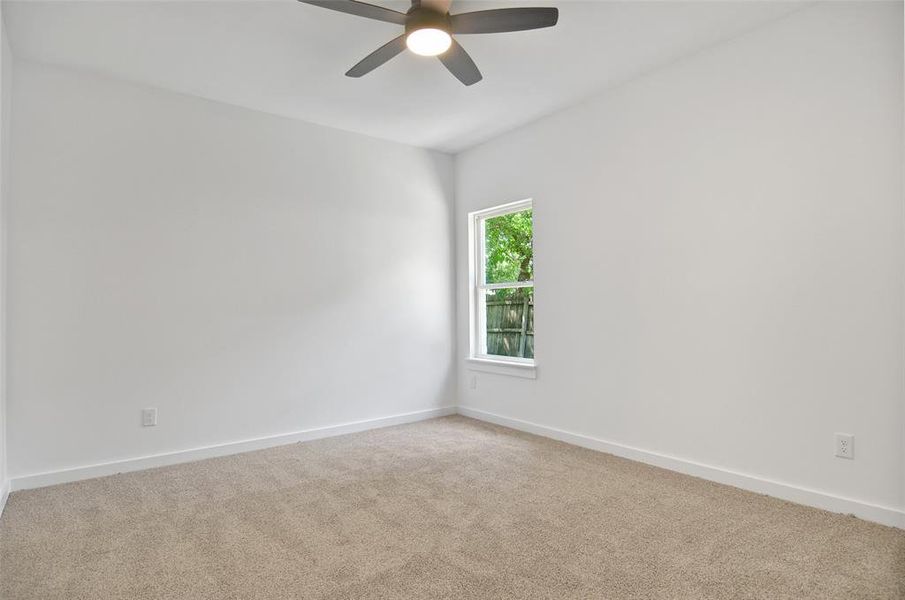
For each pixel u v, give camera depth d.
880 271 2.34
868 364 2.37
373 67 2.60
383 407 4.38
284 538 2.25
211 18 2.59
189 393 3.46
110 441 3.18
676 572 1.94
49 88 3.04
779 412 2.67
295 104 3.68
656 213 3.23
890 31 2.31
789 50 2.63
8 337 2.87
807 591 1.80
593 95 3.60
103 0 2.41
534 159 4.08
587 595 1.79
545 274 3.99
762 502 2.60
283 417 3.84
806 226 2.57
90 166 3.15
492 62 3.09
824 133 2.51
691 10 2.57
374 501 2.68
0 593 1.83
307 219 4.00
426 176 4.71
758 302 2.75
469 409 4.75
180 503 2.68
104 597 1.81
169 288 3.40
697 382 3.02
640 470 3.14
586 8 2.54
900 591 1.80
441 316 4.78
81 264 3.11
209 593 1.83
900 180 2.28
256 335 3.74
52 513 2.55
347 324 4.19
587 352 3.68
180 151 3.46
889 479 2.31
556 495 2.73
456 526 2.36
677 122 3.12
